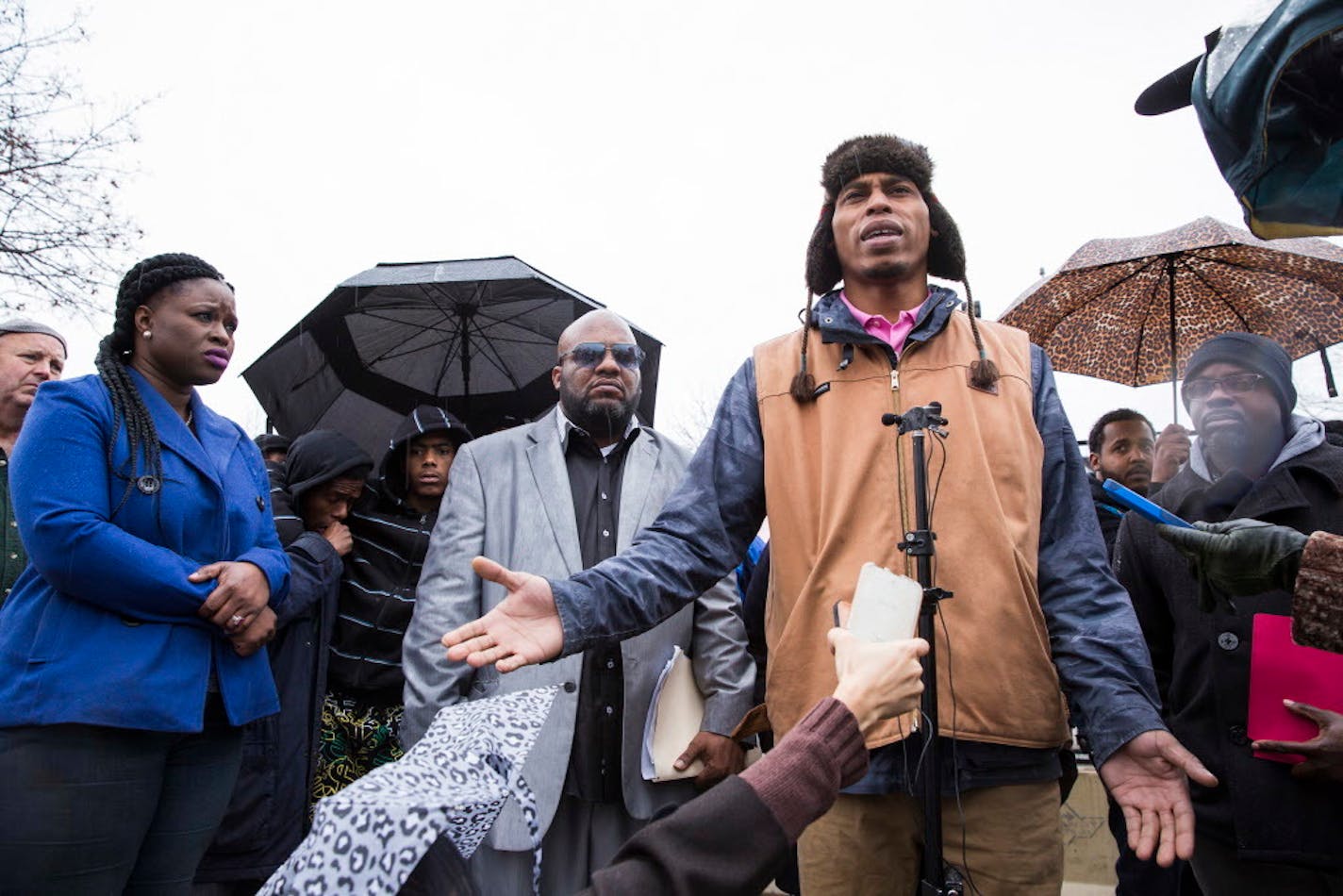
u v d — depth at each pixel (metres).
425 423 3.12
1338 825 1.74
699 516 1.86
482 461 2.71
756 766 0.99
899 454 1.75
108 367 2.07
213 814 2.04
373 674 2.81
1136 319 2.92
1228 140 1.16
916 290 1.92
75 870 1.77
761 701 2.62
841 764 1.01
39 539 1.82
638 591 1.68
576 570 2.51
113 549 1.84
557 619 1.56
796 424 1.87
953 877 1.50
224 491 2.13
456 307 3.78
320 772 2.78
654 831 0.92
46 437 1.91
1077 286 2.92
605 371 2.69
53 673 1.79
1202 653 1.96
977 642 1.64
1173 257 2.72
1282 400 1.90
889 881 1.69
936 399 1.78
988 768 1.64
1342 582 1.35
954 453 1.73
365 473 2.98
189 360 2.12
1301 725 1.73
